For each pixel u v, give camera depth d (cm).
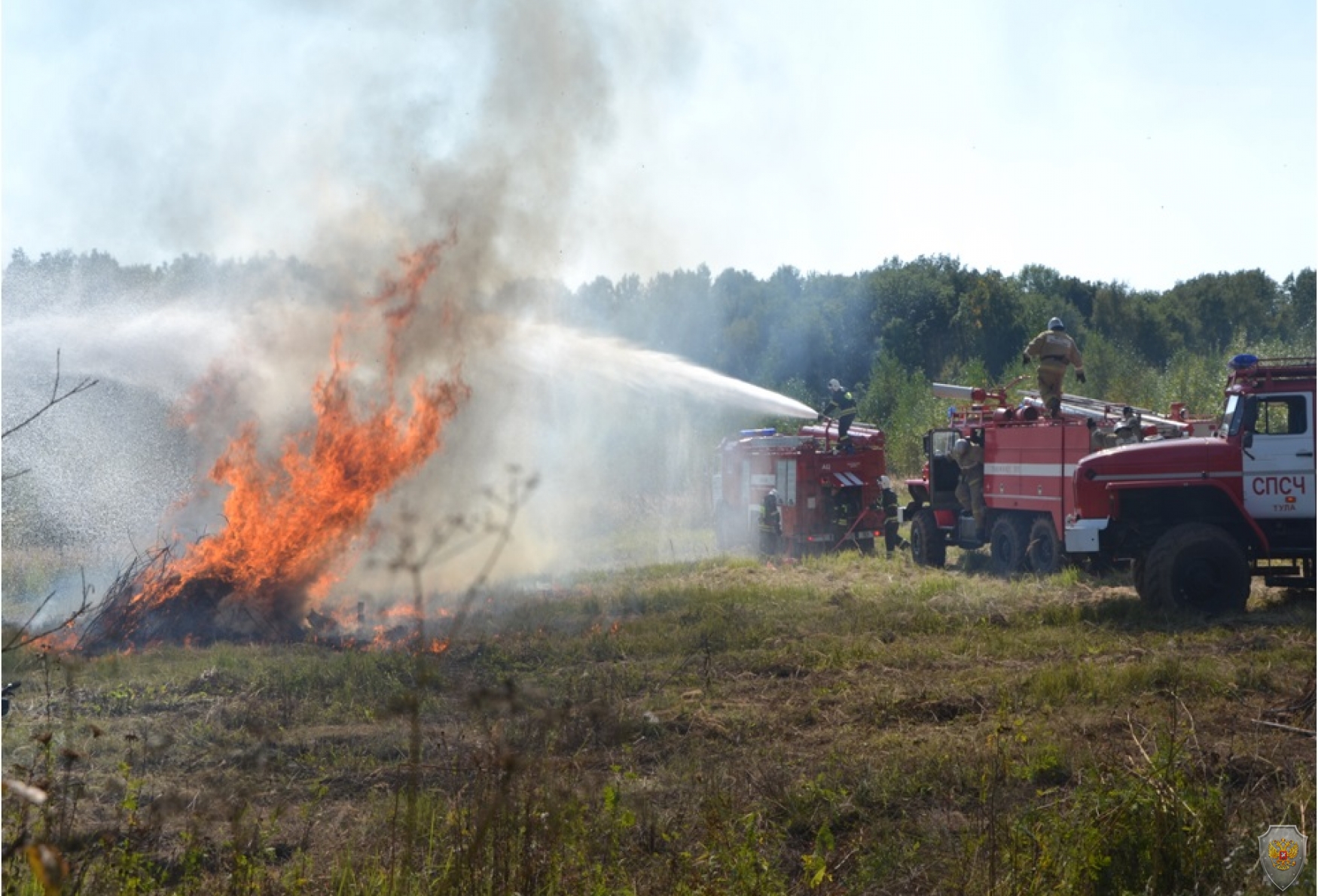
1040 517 1781
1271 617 1334
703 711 945
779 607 1455
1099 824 596
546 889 557
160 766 821
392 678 1066
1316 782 690
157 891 594
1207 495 1452
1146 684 1003
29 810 589
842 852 658
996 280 6350
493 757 655
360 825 691
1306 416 1404
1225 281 7544
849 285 6588
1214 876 577
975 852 612
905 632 1289
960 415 2073
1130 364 3988
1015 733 783
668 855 625
